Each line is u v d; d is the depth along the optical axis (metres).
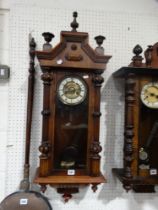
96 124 0.87
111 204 1.02
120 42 1.03
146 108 0.90
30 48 0.95
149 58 0.89
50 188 0.99
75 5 1.02
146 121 0.90
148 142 0.90
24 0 1.00
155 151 0.91
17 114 0.99
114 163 1.02
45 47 0.85
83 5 1.02
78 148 0.89
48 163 0.85
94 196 1.01
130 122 0.87
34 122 0.99
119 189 1.02
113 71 1.02
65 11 1.01
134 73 0.87
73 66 0.84
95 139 0.87
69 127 0.89
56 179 0.84
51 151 0.87
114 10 1.03
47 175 0.85
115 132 1.02
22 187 0.94
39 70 0.99
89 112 0.88
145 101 0.89
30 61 0.95
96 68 0.85
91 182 0.84
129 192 1.02
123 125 1.02
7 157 0.98
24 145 0.99
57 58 0.84
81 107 0.89
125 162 0.88
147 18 1.05
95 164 0.86
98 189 1.01
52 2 1.01
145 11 1.05
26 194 0.94
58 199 1.00
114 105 1.02
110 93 1.02
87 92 0.88
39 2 1.00
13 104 0.99
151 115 0.91
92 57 0.85
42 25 1.00
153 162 0.90
